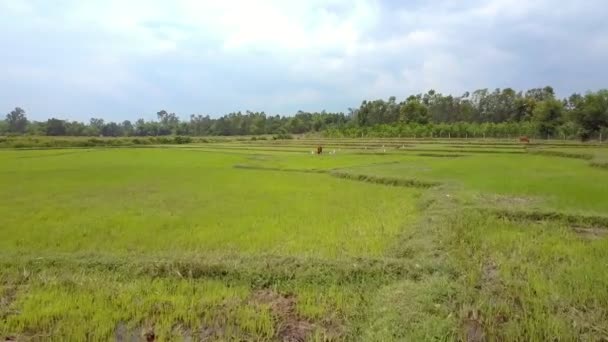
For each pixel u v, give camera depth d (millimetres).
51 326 5219
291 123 109125
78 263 7008
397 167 22969
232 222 10492
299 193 15547
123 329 5176
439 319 5094
